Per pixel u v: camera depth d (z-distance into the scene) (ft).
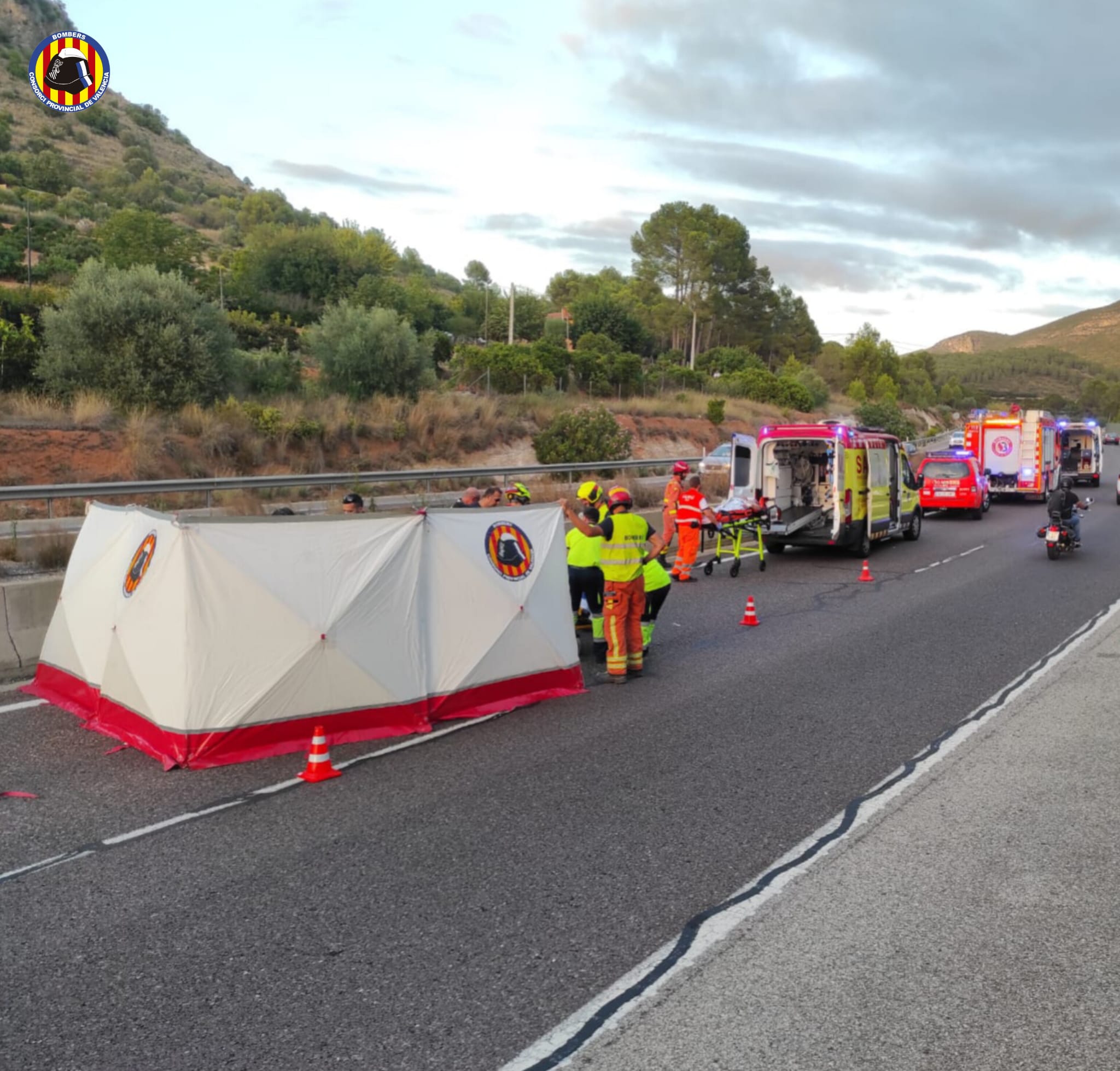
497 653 26.37
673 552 60.08
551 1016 12.09
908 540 68.39
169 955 13.56
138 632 22.99
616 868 16.38
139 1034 11.73
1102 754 22.41
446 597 25.64
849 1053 11.30
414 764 21.83
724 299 322.96
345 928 14.30
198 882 15.81
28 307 112.27
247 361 100.12
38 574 37.47
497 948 13.74
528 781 20.72
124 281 86.02
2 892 15.47
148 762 21.81
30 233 175.42
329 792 19.99
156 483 55.42
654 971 13.11
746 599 43.70
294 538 23.43
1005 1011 12.17
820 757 22.29
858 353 326.85
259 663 22.35
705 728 24.58
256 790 20.10
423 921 14.55
